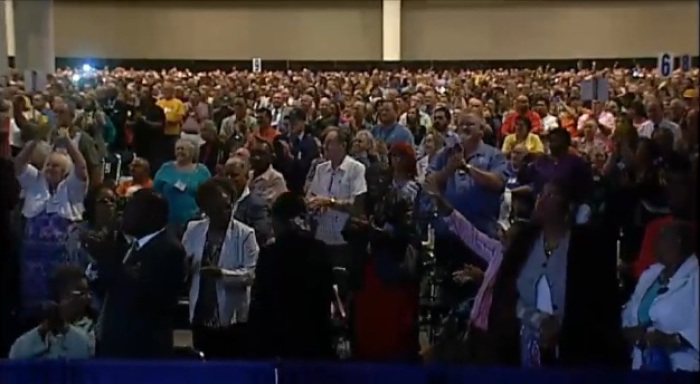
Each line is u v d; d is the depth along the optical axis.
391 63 20.91
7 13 12.27
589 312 3.71
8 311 4.10
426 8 21.27
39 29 13.27
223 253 4.34
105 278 3.87
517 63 20.83
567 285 3.74
